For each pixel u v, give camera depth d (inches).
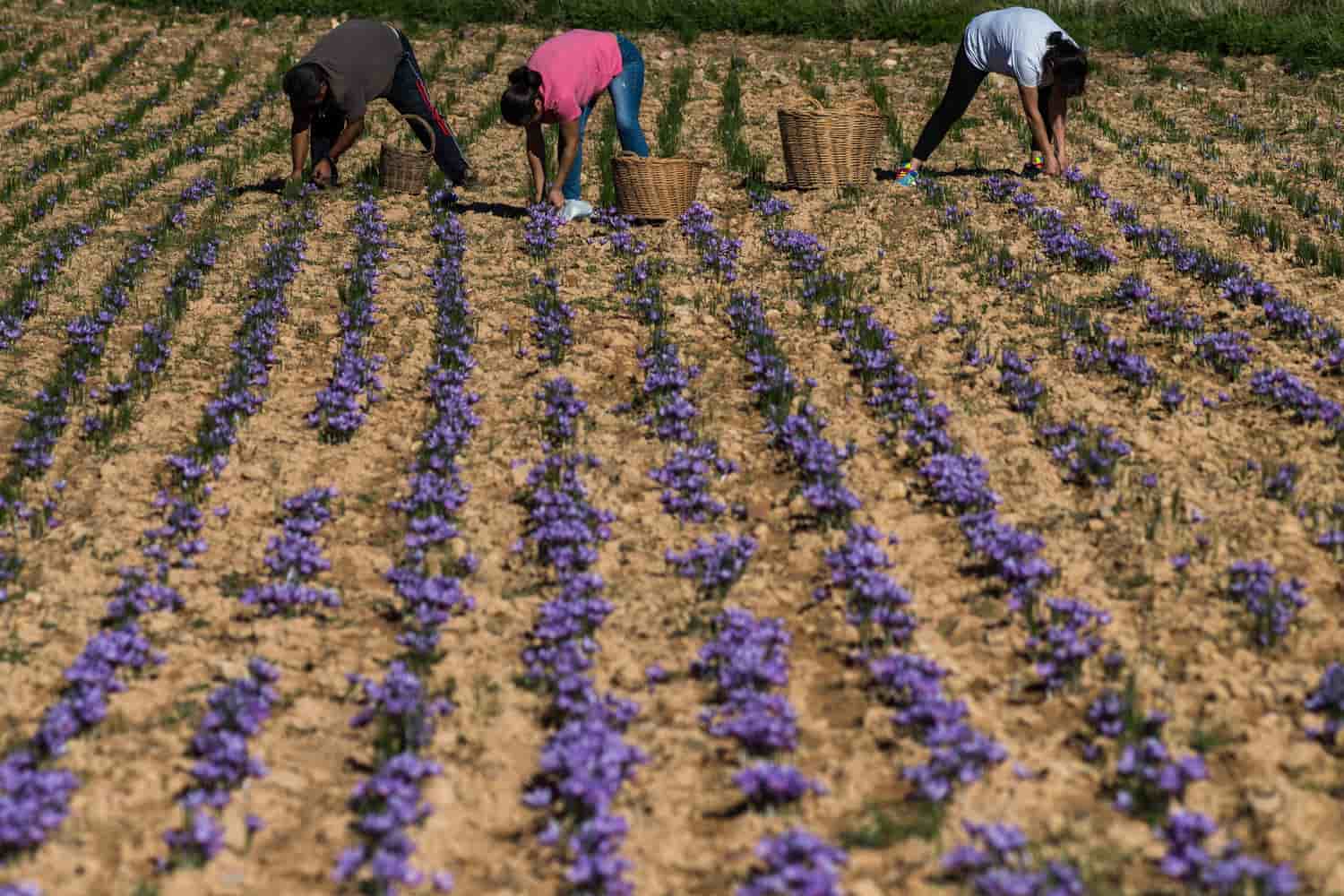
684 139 1278.3
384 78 1054.4
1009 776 392.2
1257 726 411.8
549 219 989.8
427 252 956.6
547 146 1254.9
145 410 691.4
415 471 619.5
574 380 727.1
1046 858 350.3
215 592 514.9
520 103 914.7
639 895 346.3
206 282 890.7
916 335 781.3
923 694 418.9
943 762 385.7
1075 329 765.9
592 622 485.4
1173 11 1707.7
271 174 1181.7
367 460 640.4
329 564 526.9
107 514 579.8
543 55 932.0
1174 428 640.4
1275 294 789.2
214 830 355.9
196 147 1235.2
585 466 621.3
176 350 773.3
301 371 748.0
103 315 791.7
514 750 414.0
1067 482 596.4
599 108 1425.9
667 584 520.7
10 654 466.9
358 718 423.8
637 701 441.7
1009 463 614.5
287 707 438.3
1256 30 1584.6
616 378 732.0
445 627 488.1
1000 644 469.4
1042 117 1104.2
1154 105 1391.5
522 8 1910.7
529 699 443.2
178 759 404.8
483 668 462.3
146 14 1947.6
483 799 389.1
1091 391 693.3
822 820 377.1
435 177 1152.2
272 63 1694.1
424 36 1830.7
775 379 689.0
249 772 395.2
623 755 384.5
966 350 747.4
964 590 508.1
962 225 968.9
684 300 845.2
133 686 446.9
